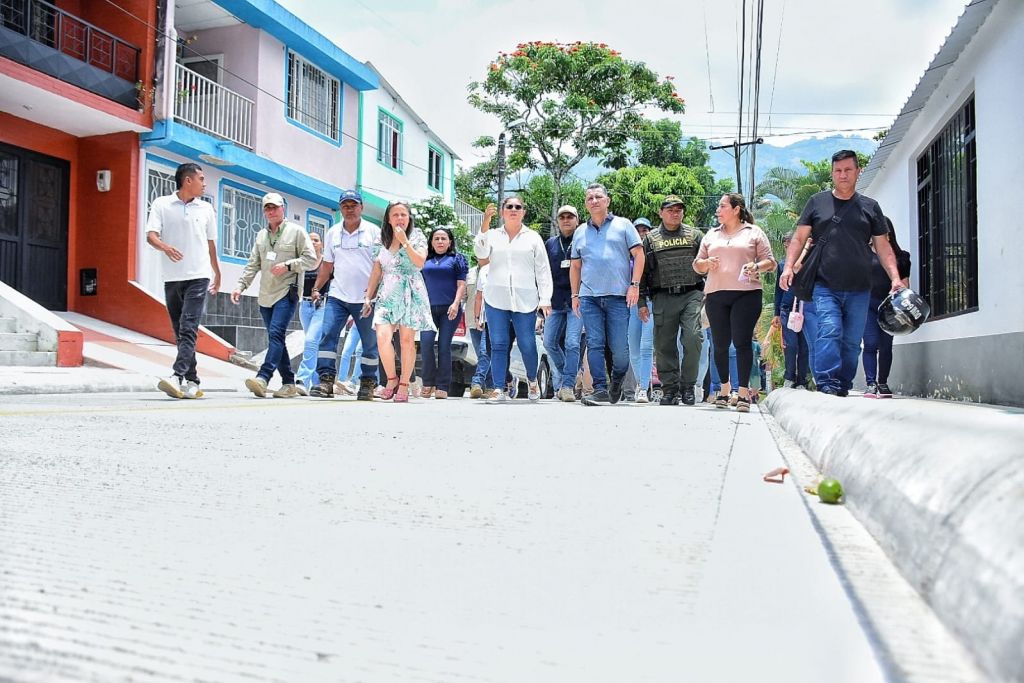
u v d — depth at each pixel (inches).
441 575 61.0
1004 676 34.8
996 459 52.9
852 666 42.5
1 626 48.0
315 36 682.2
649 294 312.5
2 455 121.3
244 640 46.9
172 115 541.0
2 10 479.2
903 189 392.2
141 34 539.5
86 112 501.4
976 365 277.6
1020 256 239.5
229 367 486.9
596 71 1123.3
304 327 366.0
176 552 66.3
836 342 218.8
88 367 392.8
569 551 68.3
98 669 41.9
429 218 874.1
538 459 124.8
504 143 1087.0
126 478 101.9
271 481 101.2
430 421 194.5
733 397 281.1
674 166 1266.0
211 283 295.7
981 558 42.9
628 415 227.6
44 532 72.6
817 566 62.4
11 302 390.0
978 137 276.5
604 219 289.0
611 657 45.2
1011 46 245.6
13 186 506.6
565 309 334.6
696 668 43.5
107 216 538.0
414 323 296.7
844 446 99.3
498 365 312.8
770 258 265.3
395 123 880.3
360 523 78.3
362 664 43.8
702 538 72.6
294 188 682.2
